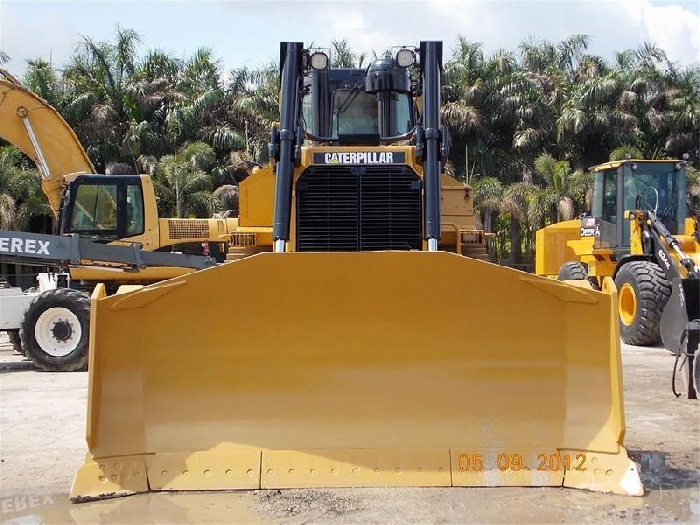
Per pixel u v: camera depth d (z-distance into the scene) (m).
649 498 4.29
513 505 4.10
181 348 4.42
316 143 6.80
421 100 6.81
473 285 4.39
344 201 5.71
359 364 4.45
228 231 11.95
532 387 4.42
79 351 9.34
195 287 4.39
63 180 11.72
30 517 4.12
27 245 9.27
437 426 4.42
